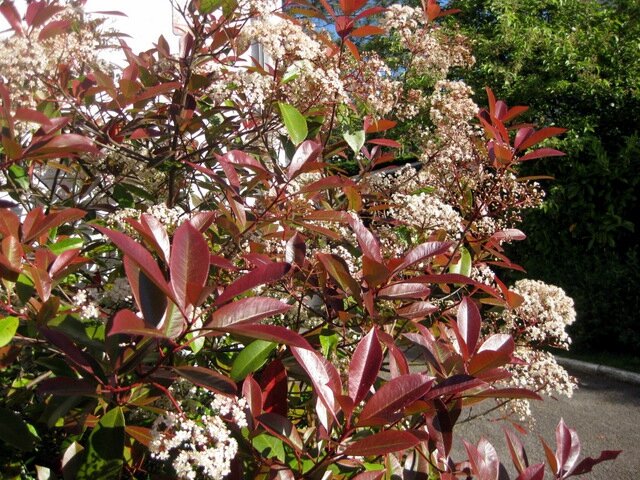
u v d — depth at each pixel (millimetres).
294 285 963
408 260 774
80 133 1165
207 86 1162
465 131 1292
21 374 910
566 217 3418
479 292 1179
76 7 1169
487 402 2398
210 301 920
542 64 3822
